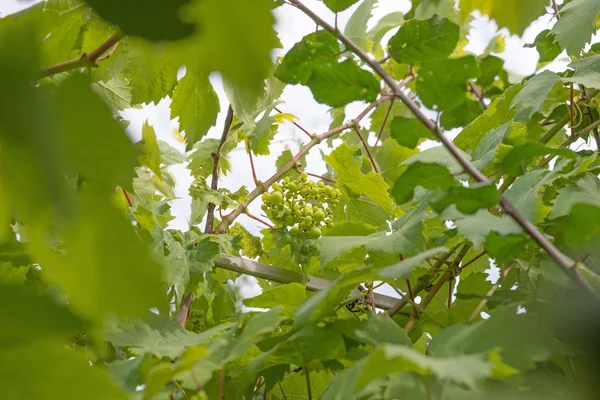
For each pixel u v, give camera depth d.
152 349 0.98
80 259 0.29
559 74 1.62
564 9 1.67
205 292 1.56
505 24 0.78
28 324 0.30
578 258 1.13
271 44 0.33
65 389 0.35
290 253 1.64
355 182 1.67
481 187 0.78
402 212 1.58
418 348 1.38
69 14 0.79
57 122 0.26
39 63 0.26
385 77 0.85
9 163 0.25
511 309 0.80
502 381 0.76
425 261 1.38
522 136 1.32
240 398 1.13
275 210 1.62
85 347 1.22
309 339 0.98
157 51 0.33
